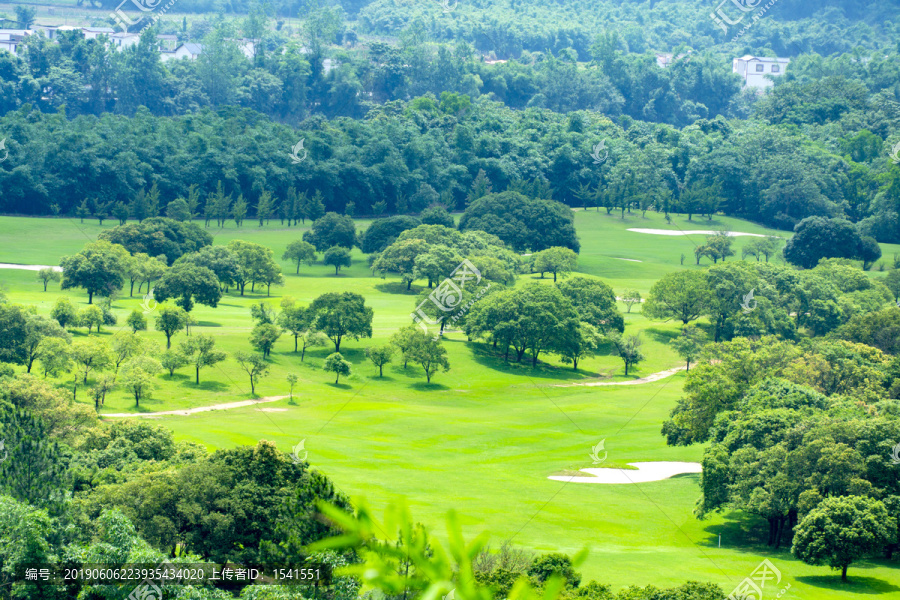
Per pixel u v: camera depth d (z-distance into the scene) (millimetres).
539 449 98875
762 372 99375
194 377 119750
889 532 58844
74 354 104625
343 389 123375
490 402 123562
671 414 96000
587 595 41656
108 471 58844
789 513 73000
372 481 79188
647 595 42250
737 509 69875
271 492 51156
